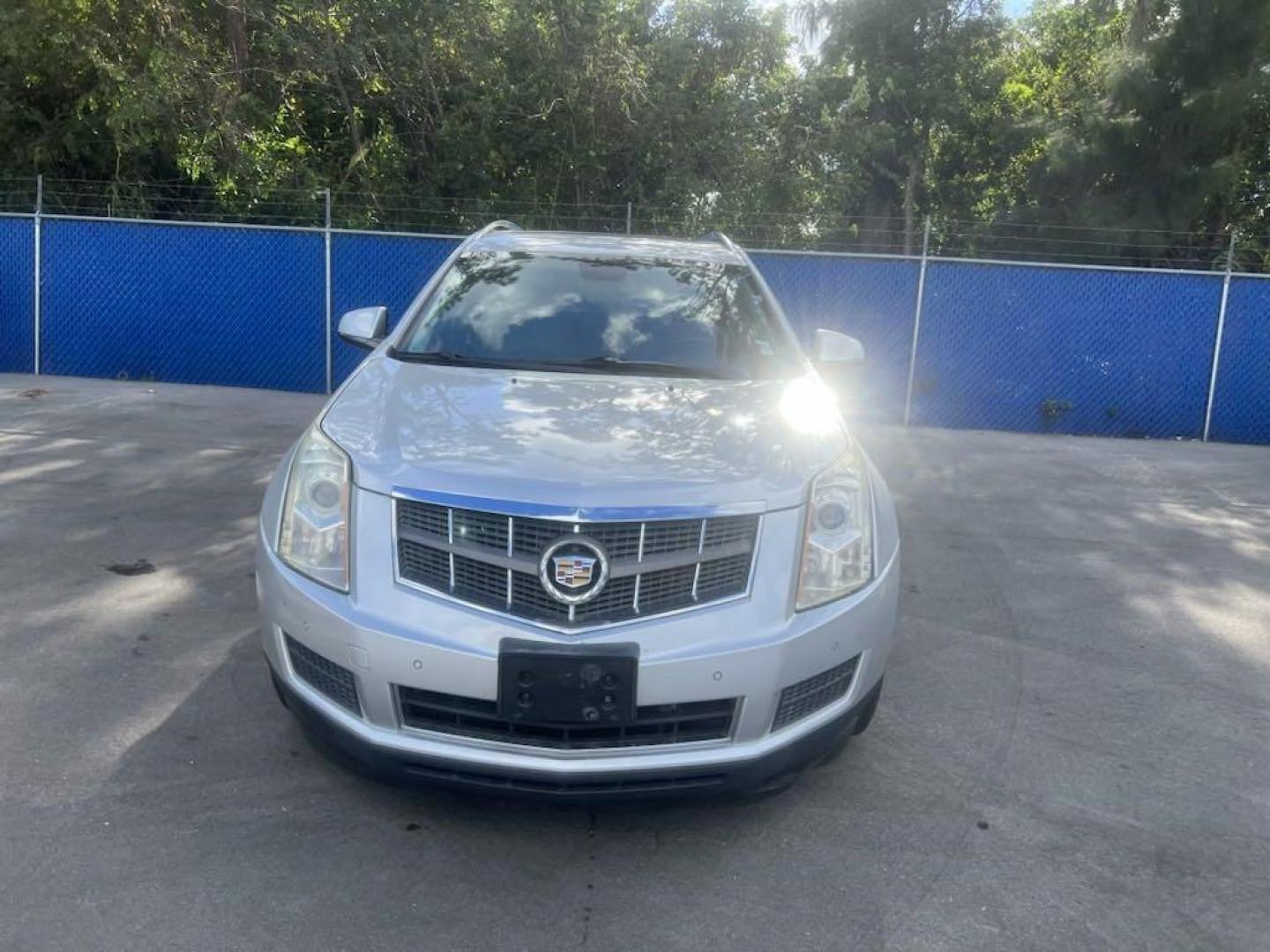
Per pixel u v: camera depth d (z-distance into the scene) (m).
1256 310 12.29
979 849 3.51
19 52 14.79
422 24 15.58
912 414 12.72
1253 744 4.39
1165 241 17.55
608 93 15.62
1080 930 3.11
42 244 12.98
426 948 2.89
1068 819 3.73
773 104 16.80
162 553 6.14
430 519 3.27
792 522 3.39
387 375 4.16
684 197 15.84
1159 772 4.11
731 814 3.65
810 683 3.41
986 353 12.58
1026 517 8.21
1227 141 18.62
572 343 4.54
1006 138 21.12
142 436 9.47
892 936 3.04
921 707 4.60
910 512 8.20
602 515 3.19
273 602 3.45
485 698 3.16
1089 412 12.62
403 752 3.21
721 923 3.06
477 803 3.62
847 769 4.01
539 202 15.91
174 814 3.46
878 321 12.59
